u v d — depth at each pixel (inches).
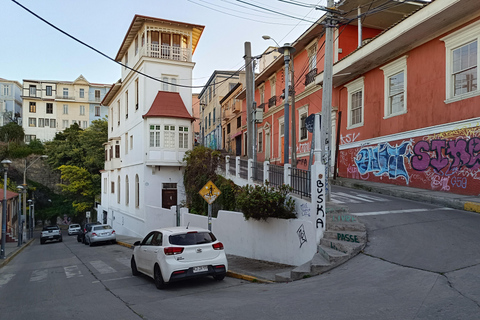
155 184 1026.1
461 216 426.6
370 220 424.8
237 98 1551.4
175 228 386.9
